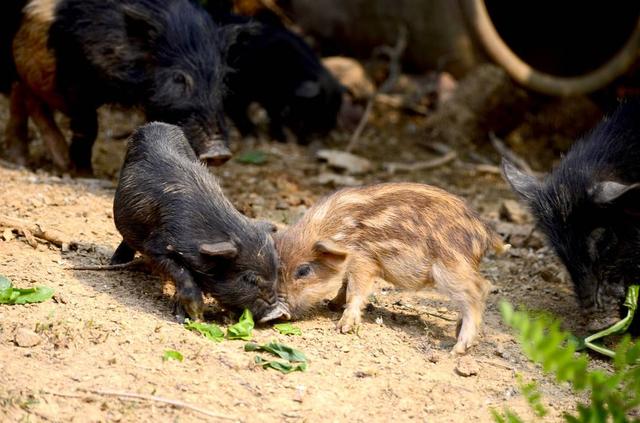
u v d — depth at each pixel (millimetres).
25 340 8484
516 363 9625
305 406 8203
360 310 9891
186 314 9469
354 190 10211
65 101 13969
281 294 9711
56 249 10867
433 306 10859
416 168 18031
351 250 9875
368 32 21500
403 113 20984
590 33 21750
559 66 22047
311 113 18750
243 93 18328
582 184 10562
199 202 9578
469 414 8461
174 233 9430
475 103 19594
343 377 8781
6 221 10984
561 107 20562
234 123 18578
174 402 7898
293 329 9570
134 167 9930
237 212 9812
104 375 8180
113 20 13328
